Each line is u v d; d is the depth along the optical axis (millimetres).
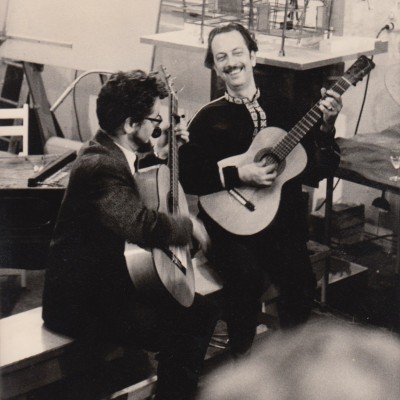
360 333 3615
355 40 3787
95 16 4684
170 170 3008
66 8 4793
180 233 2779
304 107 3666
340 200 4441
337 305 3889
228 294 3170
